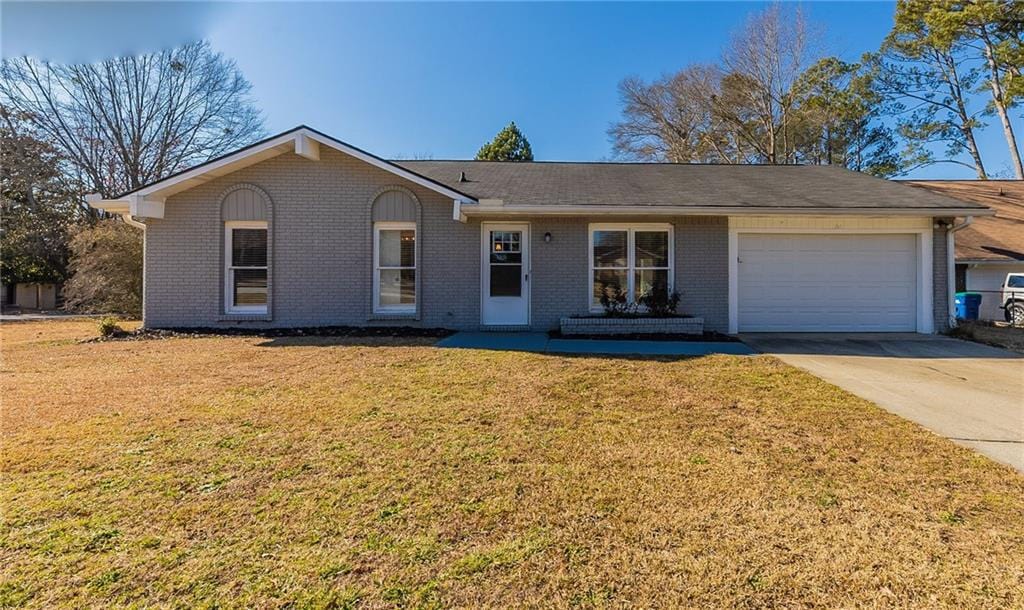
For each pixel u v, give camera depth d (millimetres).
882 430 3912
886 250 9883
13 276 20734
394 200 9789
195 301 9656
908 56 24812
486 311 9906
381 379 5523
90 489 2746
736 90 27766
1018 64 20250
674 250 9875
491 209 9047
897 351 7762
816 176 11883
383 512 2535
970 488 2877
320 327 9680
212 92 24641
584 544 2268
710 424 4020
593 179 11422
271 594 1911
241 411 4254
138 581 1973
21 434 3615
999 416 4305
